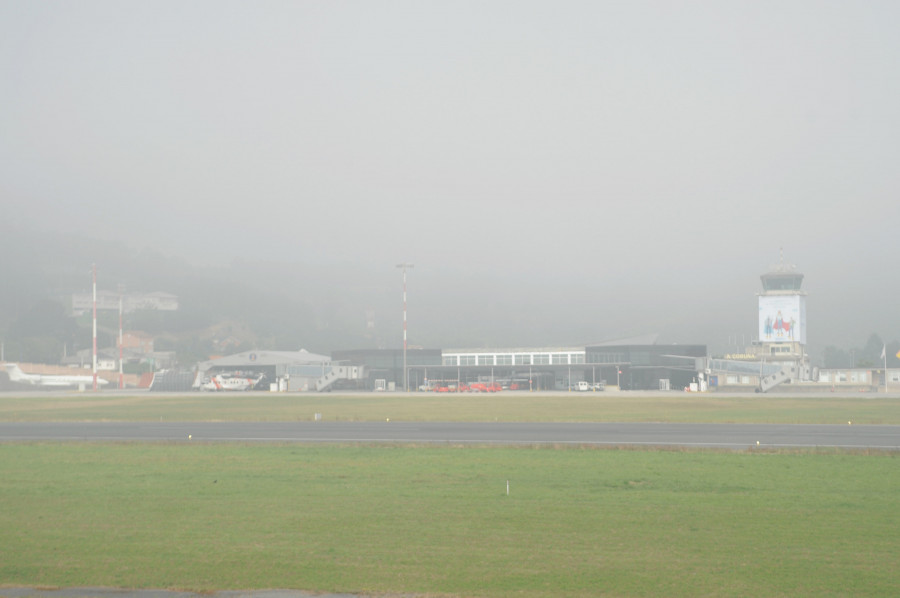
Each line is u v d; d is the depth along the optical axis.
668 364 147.25
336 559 18.08
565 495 25.81
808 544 19.22
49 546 19.33
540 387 150.75
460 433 47.81
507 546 19.12
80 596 15.77
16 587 16.28
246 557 18.30
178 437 46.25
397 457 36.03
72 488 27.55
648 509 23.42
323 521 21.89
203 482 28.77
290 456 36.56
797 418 59.56
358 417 62.72
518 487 27.38
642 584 16.14
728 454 36.84
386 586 16.14
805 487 27.39
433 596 15.55
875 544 19.20
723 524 21.42
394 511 23.23
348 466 33.03
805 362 164.75
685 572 16.94
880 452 36.88
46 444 42.38
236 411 72.75
